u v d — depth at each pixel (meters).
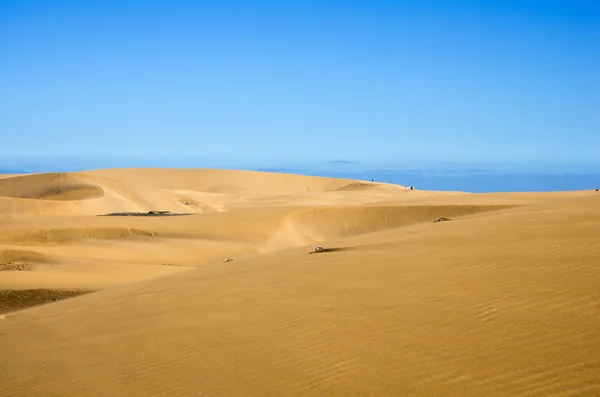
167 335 9.36
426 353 6.78
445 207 50.88
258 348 7.93
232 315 9.95
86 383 7.70
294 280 12.21
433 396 5.64
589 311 7.23
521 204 52.44
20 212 54.44
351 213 51.31
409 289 9.80
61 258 29.20
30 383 8.09
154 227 41.19
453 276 10.27
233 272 15.23
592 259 9.95
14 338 11.20
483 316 7.77
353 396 5.95
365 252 14.68
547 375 5.64
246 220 45.91
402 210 51.38
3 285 22.97
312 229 48.94
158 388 7.07
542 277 9.23
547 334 6.70
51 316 13.01
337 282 11.28
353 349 7.31
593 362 5.73
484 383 5.72
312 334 8.17
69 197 68.69
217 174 150.62
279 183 149.62
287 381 6.62
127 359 8.45
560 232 13.69
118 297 14.29
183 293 12.92
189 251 36.66
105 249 34.22
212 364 7.61
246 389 6.58
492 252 11.95
